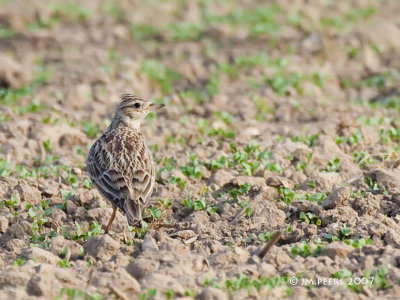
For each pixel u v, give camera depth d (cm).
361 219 1191
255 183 1355
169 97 2056
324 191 1348
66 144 1692
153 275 1001
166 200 1293
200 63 2327
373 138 1628
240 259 1070
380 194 1293
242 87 2136
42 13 2814
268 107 1969
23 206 1286
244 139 1650
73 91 2002
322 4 3041
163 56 2484
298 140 1616
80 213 1251
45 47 2555
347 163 1447
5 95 2042
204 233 1187
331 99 2070
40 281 961
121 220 1223
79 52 2481
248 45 2545
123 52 2528
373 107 1941
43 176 1458
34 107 1925
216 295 940
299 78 2147
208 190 1352
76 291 959
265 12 2853
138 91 2112
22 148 1612
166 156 1545
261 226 1203
